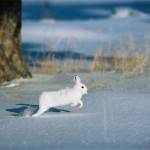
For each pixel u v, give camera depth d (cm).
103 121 2011
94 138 1772
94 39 5844
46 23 7831
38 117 2100
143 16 8419
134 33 6103
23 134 1848
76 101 2138
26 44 5562
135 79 3055
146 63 3500
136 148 1636
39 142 1738
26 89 2825
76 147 1661
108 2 11544
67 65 3572
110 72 3325
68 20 8262
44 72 3491
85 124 1966
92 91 2705
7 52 3161
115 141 1730
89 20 8094
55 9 10256
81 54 4378
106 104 2334
